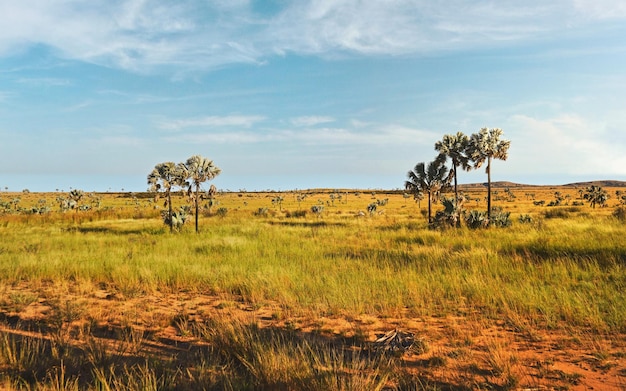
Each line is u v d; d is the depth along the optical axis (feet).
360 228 93.76
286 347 18.74
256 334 20.10
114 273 39.34
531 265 38.45
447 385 15.12
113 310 27.61
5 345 17.76
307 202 314.35
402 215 149.59
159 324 24.17
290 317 25.72
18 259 47.60
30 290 34.32
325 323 24.41
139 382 14.30
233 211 183.42
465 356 18.28
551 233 64.69
